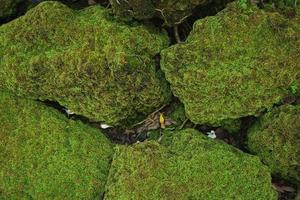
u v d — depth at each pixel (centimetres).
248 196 187
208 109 194
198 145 194
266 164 196
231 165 189
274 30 189
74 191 196
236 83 187
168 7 193
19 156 200
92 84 194
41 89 203
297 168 192
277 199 193
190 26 206
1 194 199
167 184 187
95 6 204
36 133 202
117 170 194
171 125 206
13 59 201
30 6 218
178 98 203
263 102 191
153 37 198
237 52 188
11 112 206
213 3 203
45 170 198
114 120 203
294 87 191
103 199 193
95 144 202
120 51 192
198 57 189
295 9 194
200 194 187
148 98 198
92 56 192
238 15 190
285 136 188
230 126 202
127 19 199
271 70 187
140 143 196
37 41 202
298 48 188
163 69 193
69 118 208
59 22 200
